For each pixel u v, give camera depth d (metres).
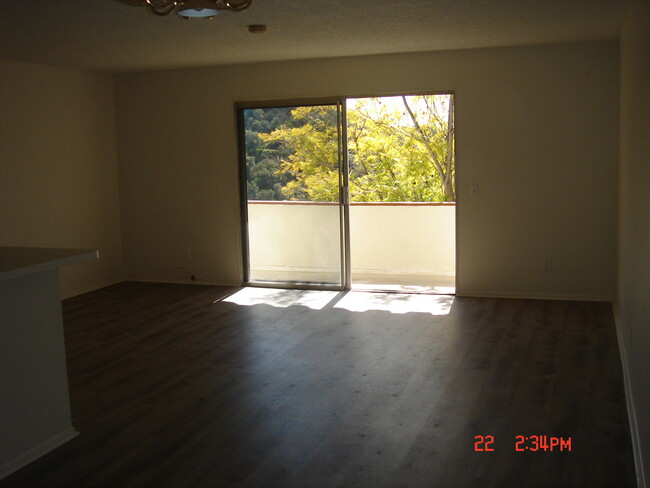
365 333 4.85
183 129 6.69
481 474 2.70
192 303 5.97
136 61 6.00
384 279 7.12
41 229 6.06
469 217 5.91
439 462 2.81
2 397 2.80
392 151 9.80
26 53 5.41
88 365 4.24
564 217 5.66
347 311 5.55
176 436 3.13
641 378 2.73
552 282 5.77
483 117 5.74
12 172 5.74
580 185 5.58
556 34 5.04
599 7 4.11
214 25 4.46
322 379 3.88
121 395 3.69
